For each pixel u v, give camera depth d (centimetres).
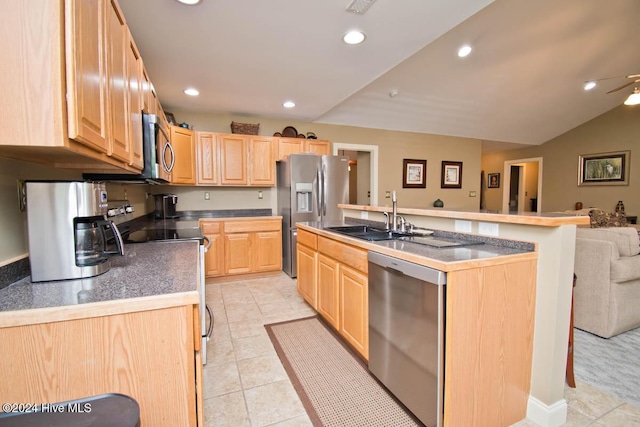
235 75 289
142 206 348
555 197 665
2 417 72
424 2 183
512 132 614
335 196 421
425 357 138
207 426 150
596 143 596
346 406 164
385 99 451
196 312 100
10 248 115
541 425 149
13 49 77
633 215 548
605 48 384
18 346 83
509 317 144
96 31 100
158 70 278
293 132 455
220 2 182
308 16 197
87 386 89
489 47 346
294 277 405
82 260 117
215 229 381
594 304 245
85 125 89
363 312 190
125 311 90
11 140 77
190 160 379
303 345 229
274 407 164
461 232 191
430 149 583
